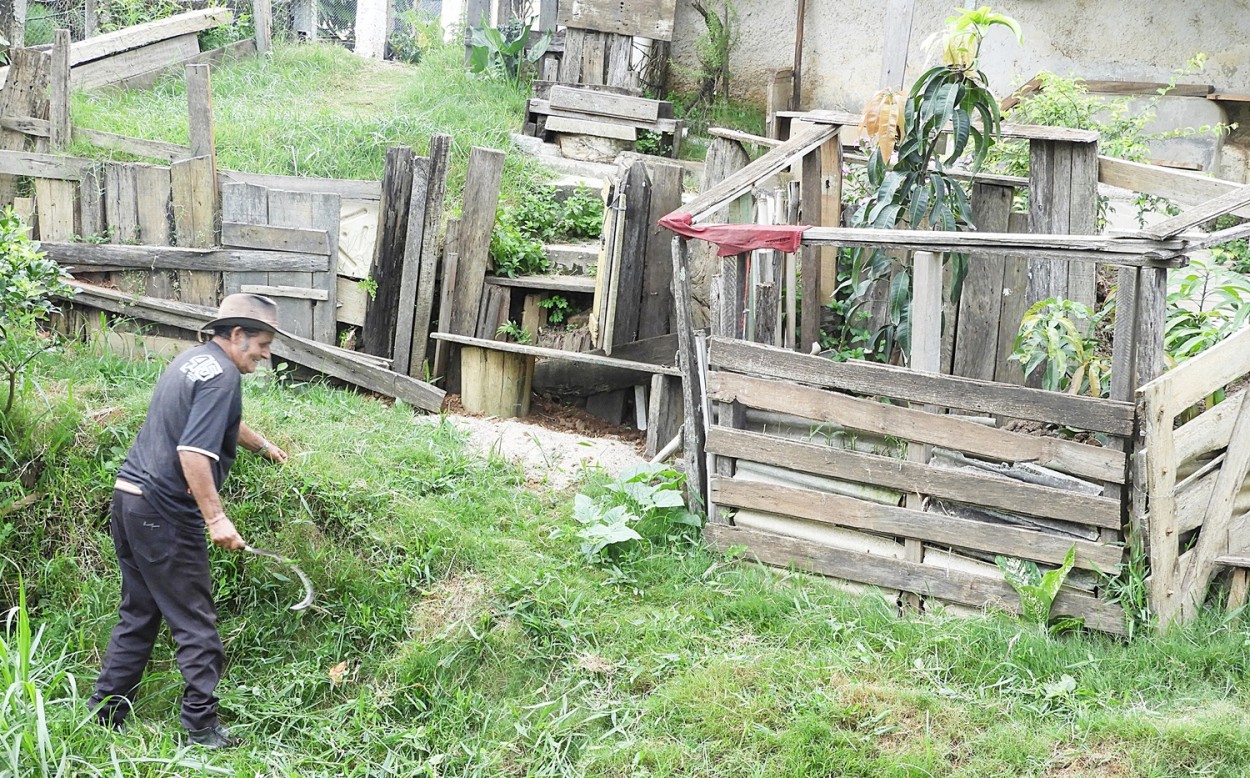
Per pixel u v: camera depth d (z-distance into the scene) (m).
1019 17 9.82
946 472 4.60
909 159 5.51
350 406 6.40
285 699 4.30
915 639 4.49
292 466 5.09
